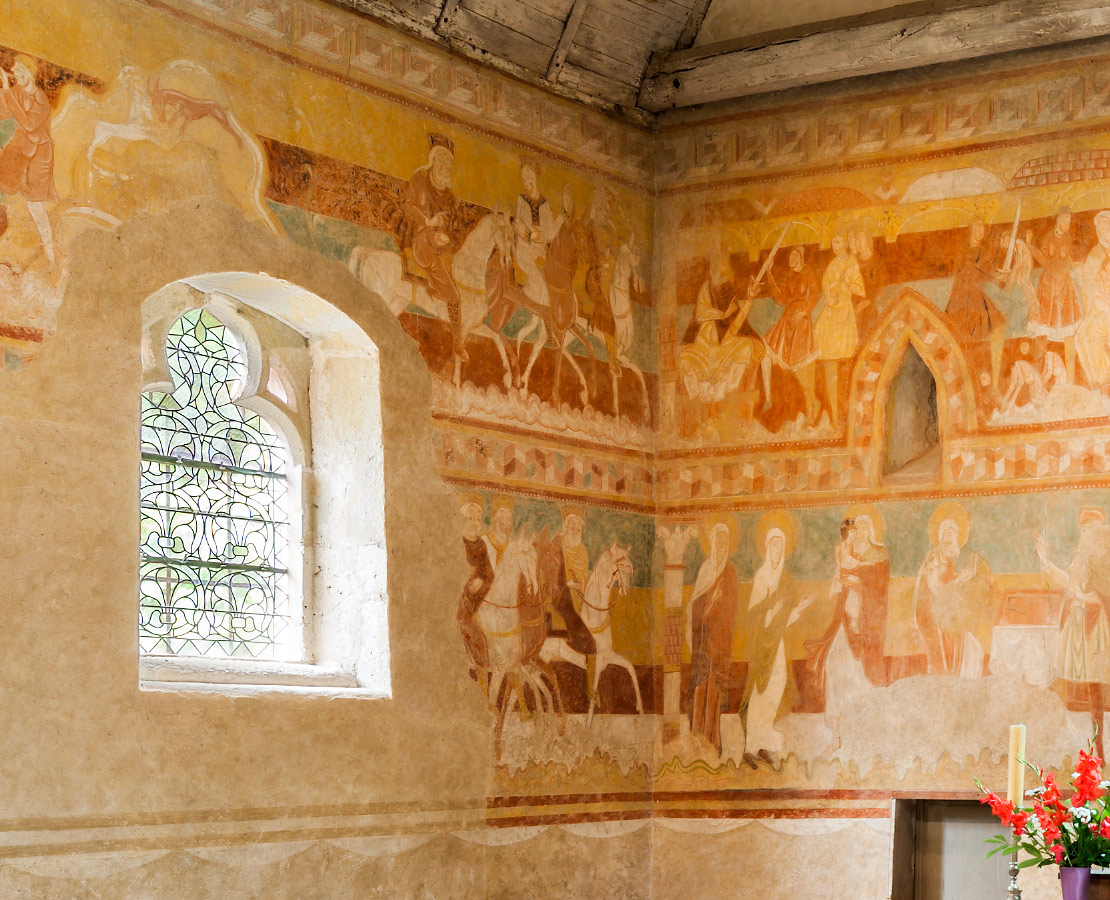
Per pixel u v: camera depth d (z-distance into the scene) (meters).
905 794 11.09
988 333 11.45
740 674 11.63
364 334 10.33
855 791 11.21
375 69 10.64
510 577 10.98
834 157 12.05
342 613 10.41
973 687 11.07
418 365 10.61
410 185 10.75
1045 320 11.31
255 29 9.92
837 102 12.09
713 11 12.41
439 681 10.38
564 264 11.73
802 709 11.44
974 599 11.17
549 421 11.41
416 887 10.02
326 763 9.61
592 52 11.98
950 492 11.36
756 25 12.28
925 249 11.70
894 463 11.72
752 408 11.96
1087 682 10.80
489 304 11.15
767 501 11.80
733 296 12.16
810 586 11.58
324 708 9.66
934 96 11.84
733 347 12.09
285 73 10.07
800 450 11.77
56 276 8.64
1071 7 11.16
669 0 12.10
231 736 9.12
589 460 11.66
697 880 11.44
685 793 11.60
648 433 12.15
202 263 9.39
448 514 10.64
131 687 8.68
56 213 8.70
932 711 11.13
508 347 11.22
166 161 9.30
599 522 11.66
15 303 8.45
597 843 11.23
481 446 10.93
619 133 12.34
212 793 8.98
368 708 9.91
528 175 11.59
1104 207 11.27
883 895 10.98
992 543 11.20
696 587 11.88
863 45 11.72
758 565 11.73
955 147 11.74
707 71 12.18
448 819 10.29
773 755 11.45
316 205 10.13
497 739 10.70
